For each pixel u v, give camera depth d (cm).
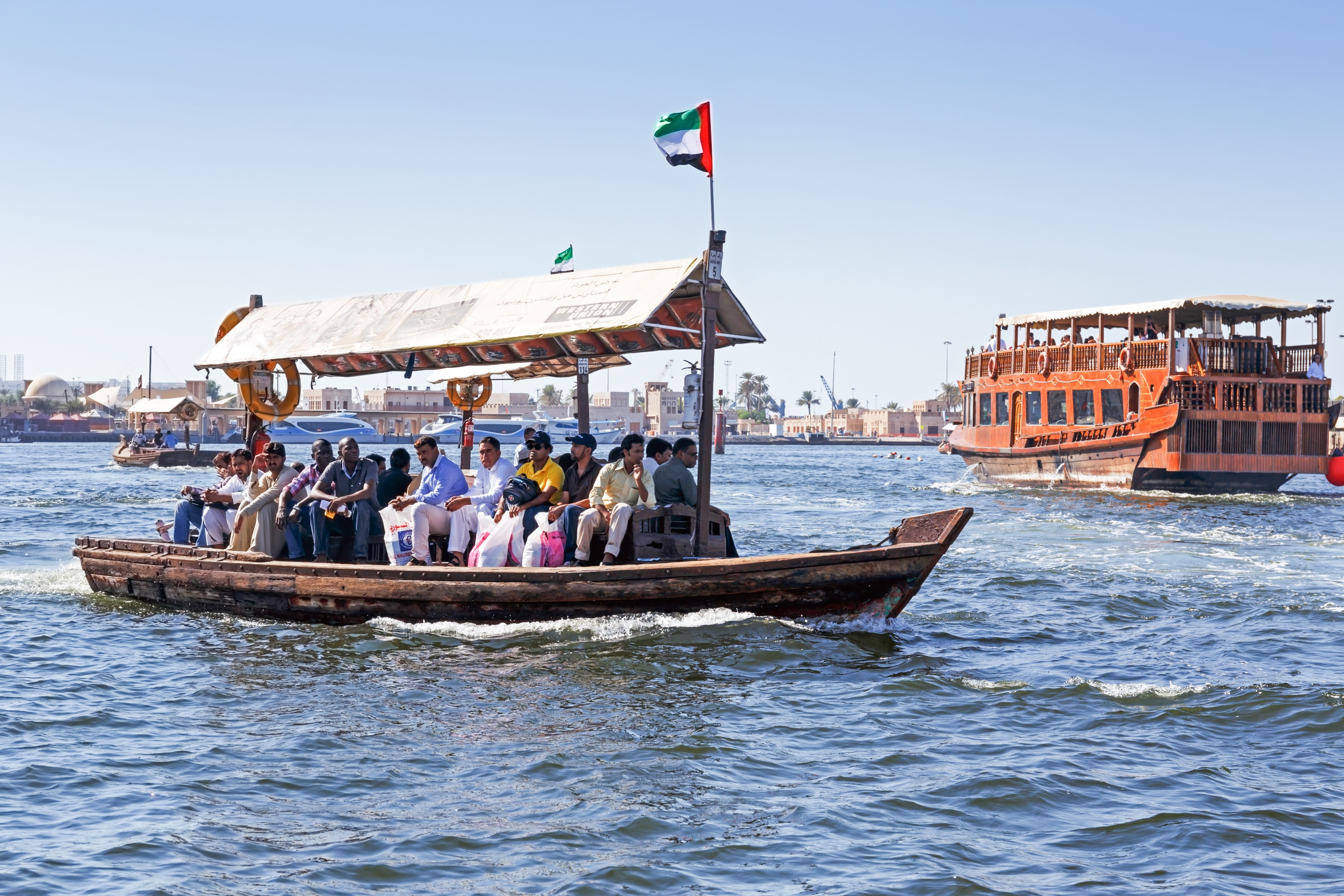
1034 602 1667
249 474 1539
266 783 795
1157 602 1669
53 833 699
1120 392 4284
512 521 1295
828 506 3931
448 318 1447
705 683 1077
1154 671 1194
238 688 1060
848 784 808
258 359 1585
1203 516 3347
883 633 1308
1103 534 2758
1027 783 805
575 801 765
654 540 1306
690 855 677
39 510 3441
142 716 964
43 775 807
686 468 1325
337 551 1412
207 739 898
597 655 1173
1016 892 629
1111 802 776
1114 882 643
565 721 953
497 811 746
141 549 1519
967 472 6494
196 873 643
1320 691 1068
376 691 1045
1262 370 4166
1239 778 830
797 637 1245
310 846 685
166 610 1464
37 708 987
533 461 1335
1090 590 1773
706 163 1288
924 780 819
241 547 1448
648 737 911
